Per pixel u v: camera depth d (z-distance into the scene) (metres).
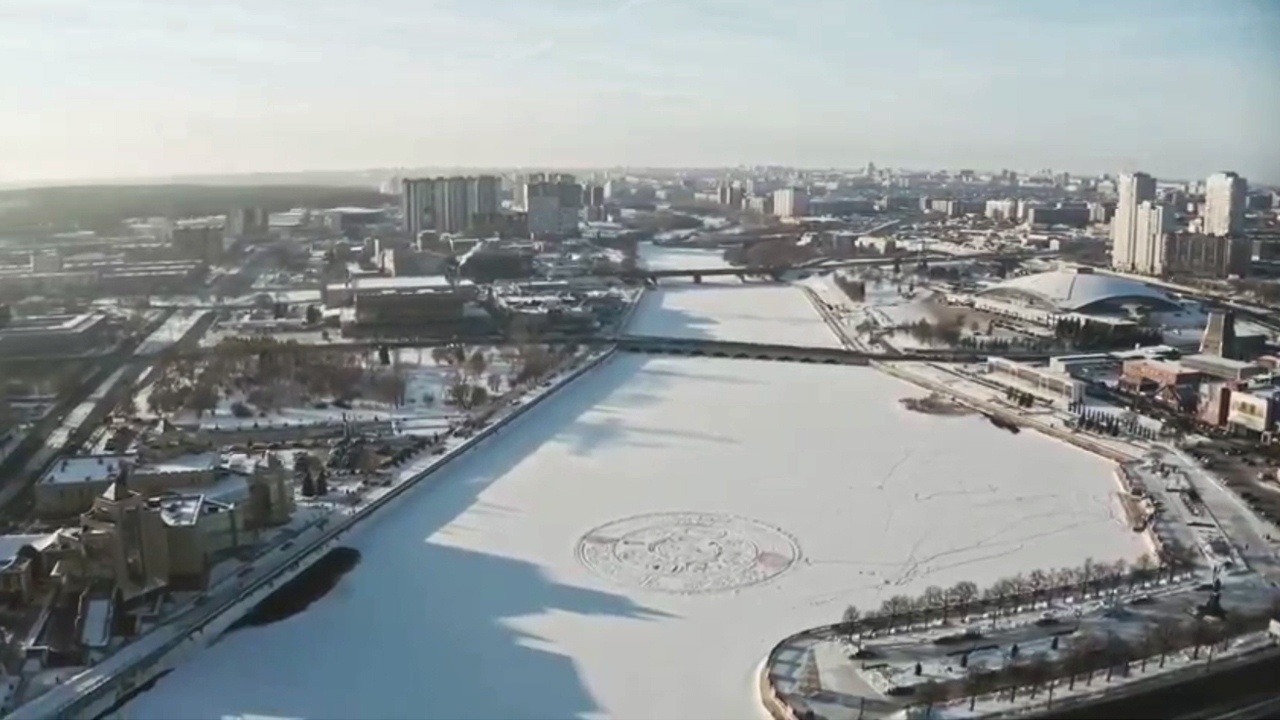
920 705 144.00
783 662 158.62
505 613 179.25
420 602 183.75
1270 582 184.12
